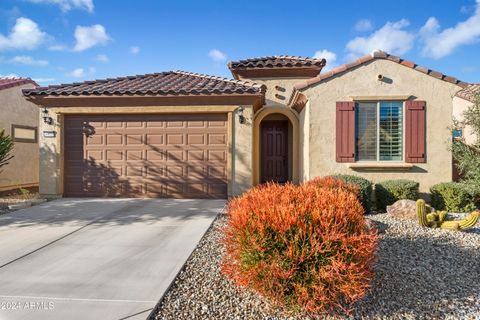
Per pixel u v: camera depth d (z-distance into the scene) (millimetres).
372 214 9391
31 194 13336
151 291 4457
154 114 11977
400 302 4246
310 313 3828
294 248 3719
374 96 10938
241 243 4047
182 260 5652
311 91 11258
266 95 15406
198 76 14406
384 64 10992
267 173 15477
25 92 11602
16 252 6102
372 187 10859
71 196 12188
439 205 9953
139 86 12453
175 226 7949
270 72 15352
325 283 3695
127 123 12062
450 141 10664
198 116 11898
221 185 11844
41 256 5887
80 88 12227
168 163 11961
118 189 12086
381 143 11133
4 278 4934
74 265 5445
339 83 11164
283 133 15445
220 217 8914
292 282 3709
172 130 11953
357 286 3656
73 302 4164
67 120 12188
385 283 4762
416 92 10891
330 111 11195
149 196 12023
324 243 3691
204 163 11883
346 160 11078
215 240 6855
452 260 5684
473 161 8273
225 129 11820
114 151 12094
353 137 11039
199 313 3916
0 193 13742
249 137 11555
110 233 7363
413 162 10844
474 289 4648
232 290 4492
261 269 3758
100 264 5488
